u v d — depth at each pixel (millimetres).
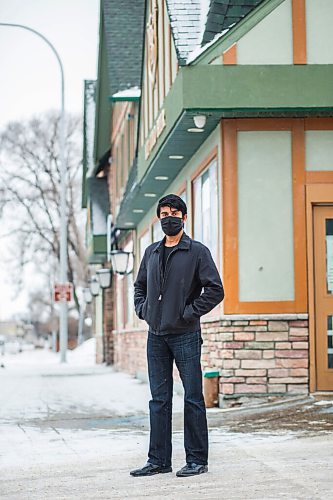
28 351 98188
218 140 13000
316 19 12453
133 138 22672
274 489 6734
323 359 12680
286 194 12773
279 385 12562
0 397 16578
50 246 53594
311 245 12734
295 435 9547
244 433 9859
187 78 12289
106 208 30594
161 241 7629
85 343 52688
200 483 7059
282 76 12297
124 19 23781
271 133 12797
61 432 10953
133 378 22844
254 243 12719
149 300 7516
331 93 12297
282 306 12656
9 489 7172
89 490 7020
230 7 12578
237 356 12570
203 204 14516
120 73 22406
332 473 7293
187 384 7477
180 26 12617
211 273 7410
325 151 12812
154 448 7621
